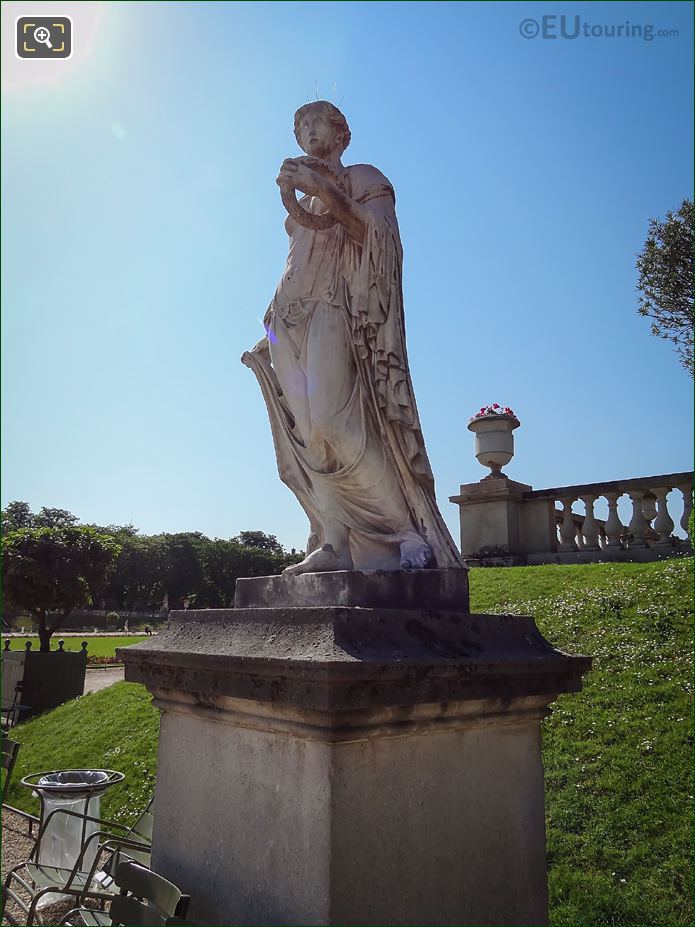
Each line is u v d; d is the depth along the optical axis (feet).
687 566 30.50
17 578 58.75
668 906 14.52
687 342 42.55
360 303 12.13
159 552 204.64
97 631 149.79
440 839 9.64
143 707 34.06
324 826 8.58
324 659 8.36
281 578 11.63
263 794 9.64
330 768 8.68
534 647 11.36
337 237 12.75
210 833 10.45
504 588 34.12
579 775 19.16
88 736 32.63
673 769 18.49
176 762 11.53
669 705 21.27
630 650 24.94
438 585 11.22
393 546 11.84
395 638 9.53
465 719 10.09
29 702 46.32
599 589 30.86
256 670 9.39
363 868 8.72
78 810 18.28
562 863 16.33
